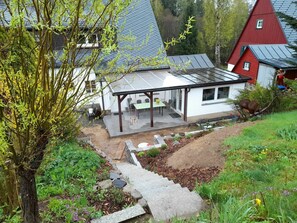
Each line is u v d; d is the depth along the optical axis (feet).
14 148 7.96
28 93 6.77
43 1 6.22
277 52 59.57
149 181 19.48
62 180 17.10
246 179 17.48
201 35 112.98
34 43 6.97
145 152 32.68
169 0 132.46
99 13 6.73
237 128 29.25
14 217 12.17
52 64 7.04
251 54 61.11
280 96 38.60
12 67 6.57
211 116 48.06
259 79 59.11
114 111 50.75
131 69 8.55
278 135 25.11
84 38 7.22
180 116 48.47
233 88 48.39
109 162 24.63
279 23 65.57
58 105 7.63
